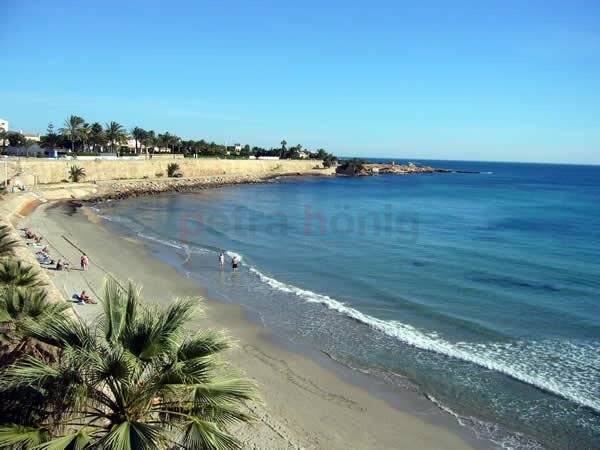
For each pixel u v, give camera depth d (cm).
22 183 6838
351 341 2230
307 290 3097
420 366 1977
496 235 5388
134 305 848
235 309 2652
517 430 1531
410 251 4412
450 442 1464
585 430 1531
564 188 13688
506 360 2048
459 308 2756
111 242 4294
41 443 671
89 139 11412
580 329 2430
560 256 4250
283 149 18962
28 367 729
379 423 1554
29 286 1581
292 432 1455
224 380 797
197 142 15200
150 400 778
